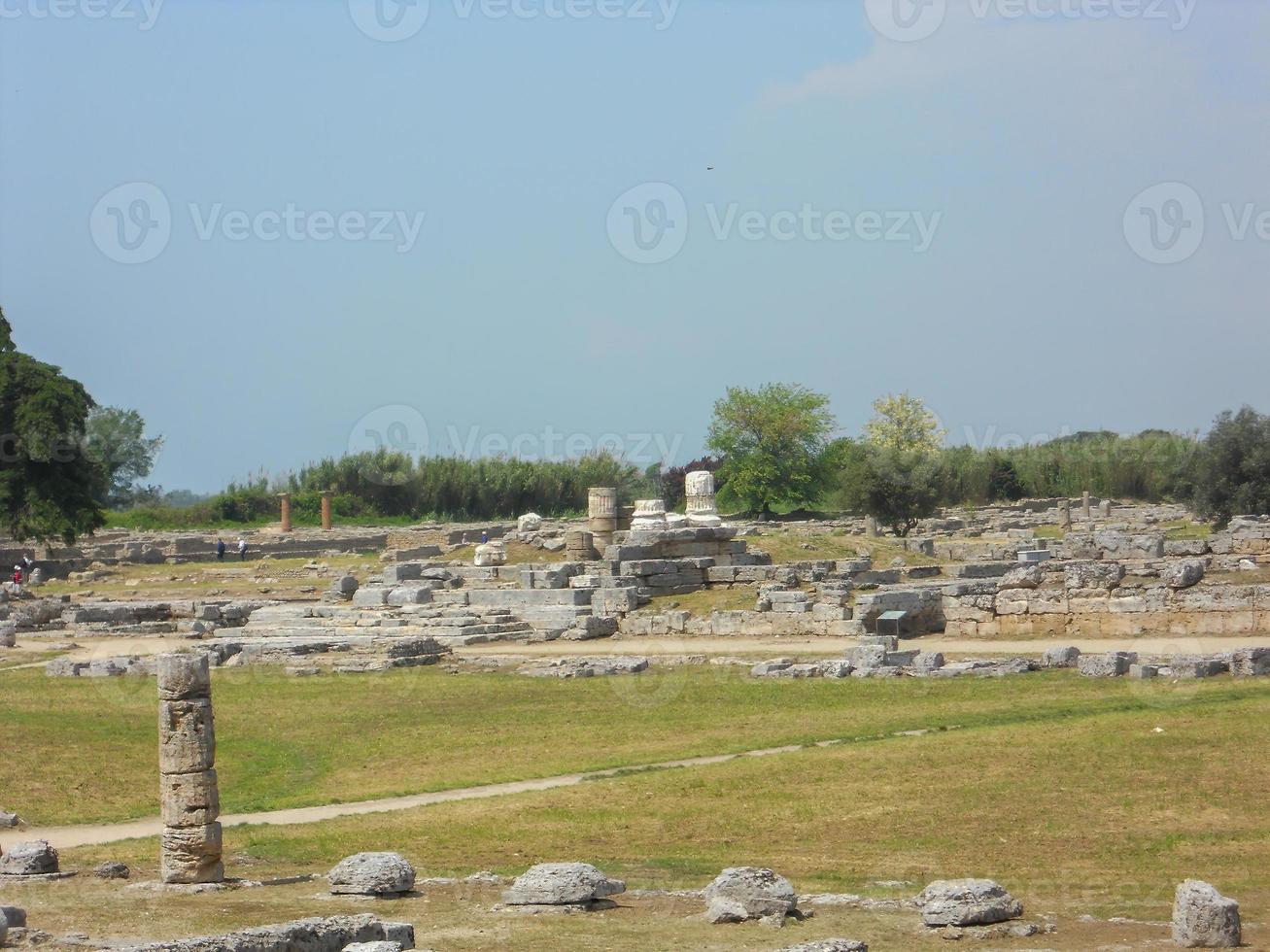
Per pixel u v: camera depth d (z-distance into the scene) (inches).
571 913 910.4
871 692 1845.5
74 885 1051.3
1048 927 874.1
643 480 5748.0
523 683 2090.3
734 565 2780.5
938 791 1282.0
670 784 1378.0
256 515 5767.7
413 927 850.8
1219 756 1316.4
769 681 1977.1
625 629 2522.1
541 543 3223.4
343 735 1796.3
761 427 5201.8
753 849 1155.9
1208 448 3742.6
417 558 3732.8
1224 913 816.3
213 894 1003.3
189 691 1067.3
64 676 2279.8
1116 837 1127.6
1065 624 2226.9
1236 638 2053.4
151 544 4571.9
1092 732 1440.7
